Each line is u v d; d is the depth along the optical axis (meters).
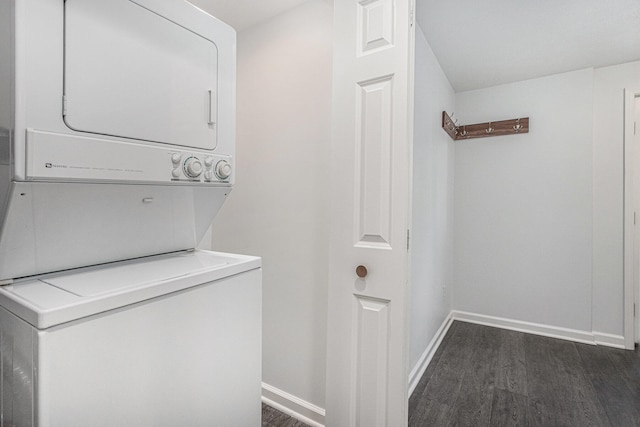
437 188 2.76
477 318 3.34
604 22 2.16
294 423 1.80
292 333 1.87
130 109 0.86
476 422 1.85
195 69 1.04
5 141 0.69
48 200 0.75
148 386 0.79
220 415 0.98
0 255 0.74
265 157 1.99
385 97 1.38
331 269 1.54
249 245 2.06
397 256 1.36
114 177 0.82
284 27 1.90
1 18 0.69
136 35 0.87
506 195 3.20
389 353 1.38
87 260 0.93
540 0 1.94
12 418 0.70
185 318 0.88
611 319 2.80
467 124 3.38
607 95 2.80
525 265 3.13
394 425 1.36
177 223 1.13
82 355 0.67
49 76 0.70
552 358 2.58
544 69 2.88
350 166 1.47
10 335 0.71
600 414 1.91
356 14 1.46
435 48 2.51
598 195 2.83
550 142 3.00
